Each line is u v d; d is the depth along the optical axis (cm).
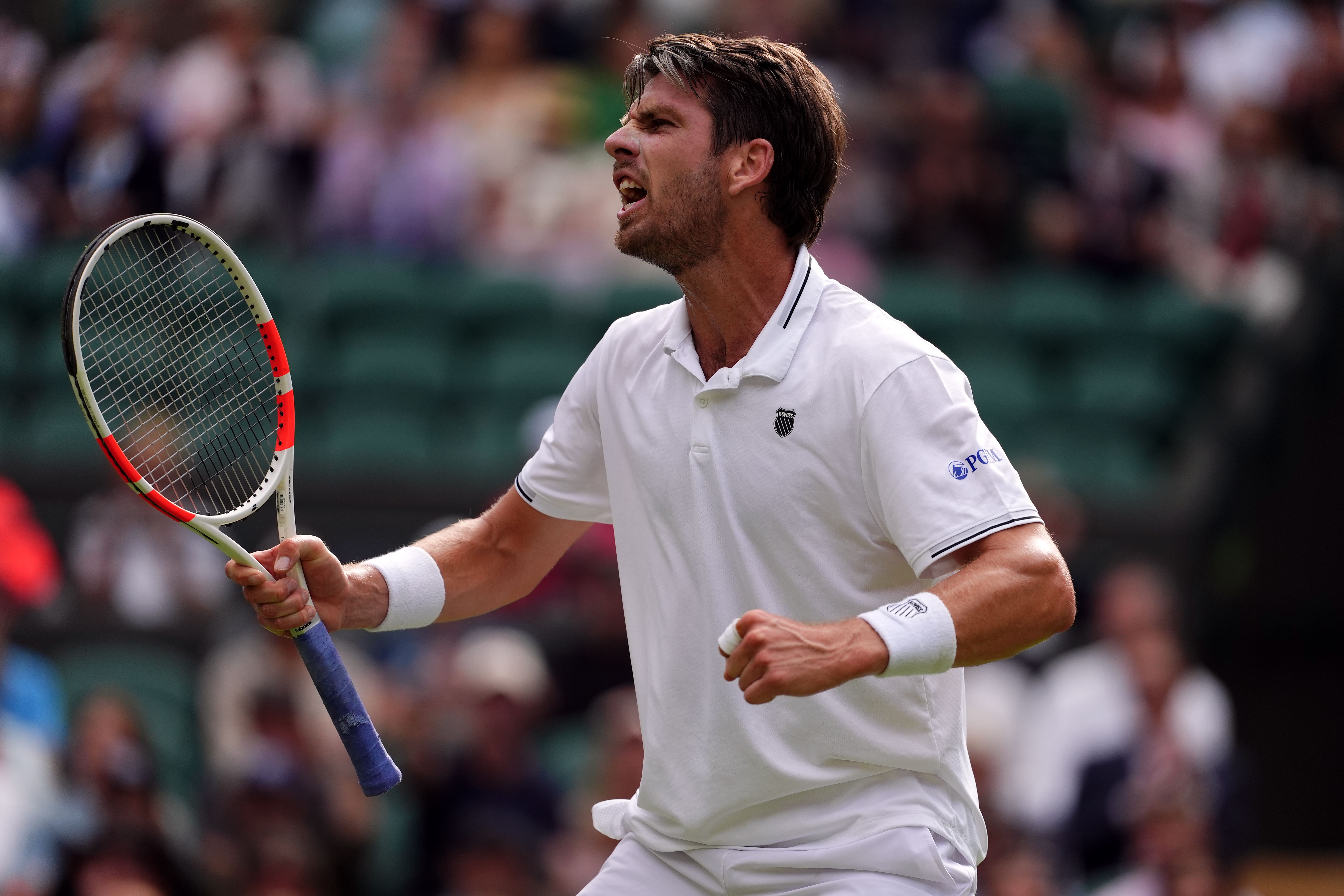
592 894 1091
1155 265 3844
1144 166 3909
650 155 1041
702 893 1067
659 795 1060
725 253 1040
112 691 2259
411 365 3488
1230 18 4597
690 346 1050
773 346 1020
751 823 1039
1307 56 4334
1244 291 3853
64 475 3183
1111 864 2344
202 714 2503
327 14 4481
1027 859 2175
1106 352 3622
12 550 2747
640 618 1079
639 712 1084
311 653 1062
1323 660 3309
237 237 3722
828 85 1070
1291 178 4112
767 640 890
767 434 1013
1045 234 3866
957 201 3856
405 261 3725
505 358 3516
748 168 1033
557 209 3812
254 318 1176
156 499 1034
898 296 3644
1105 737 2389
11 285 3612
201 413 1348
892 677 945
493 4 4200
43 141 3944
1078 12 4584
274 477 1121
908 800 1021
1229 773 2442
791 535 1012
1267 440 3347
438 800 2277
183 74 3931
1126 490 3344
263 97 3834
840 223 3766
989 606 926
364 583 1110
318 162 3797
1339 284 3444
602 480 1147
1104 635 2516
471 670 2344
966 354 3588
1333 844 3281
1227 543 3288
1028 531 960
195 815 2428
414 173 3769
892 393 985
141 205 3791
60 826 2203
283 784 2264
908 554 977
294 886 2198
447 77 4166
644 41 4259
